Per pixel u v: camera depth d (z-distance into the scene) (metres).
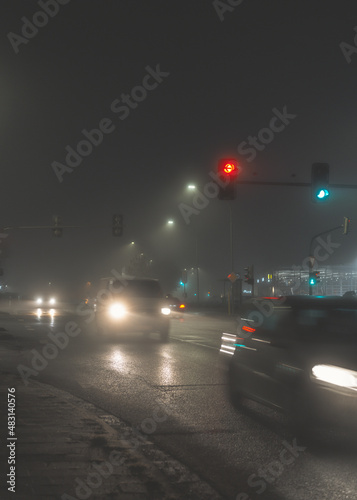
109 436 7.05
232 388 9.31
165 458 6.50
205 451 6.86
